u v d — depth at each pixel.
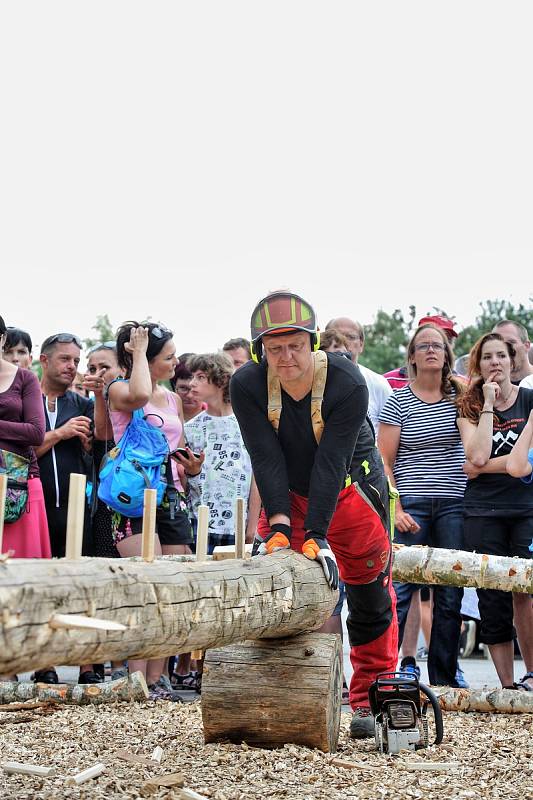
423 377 7.13
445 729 5.23
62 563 2.87
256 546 4.68
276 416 4.41
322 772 4.02
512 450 6.66
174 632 3.29
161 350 6.73
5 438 6.20
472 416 6.92
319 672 4.37
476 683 7.84
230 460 7.24
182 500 6.80
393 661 5.08
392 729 4.53
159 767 4.11
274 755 4.25
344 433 4.36
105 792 3.70
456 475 7.07
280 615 4.02
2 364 6.42
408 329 41.50
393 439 7.13
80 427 6.80
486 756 4.52
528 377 7.96
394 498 5.07
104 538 6.84
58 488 6.82
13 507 6.18
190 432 7.39
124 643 3.04
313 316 4.25
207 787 3.77
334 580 4.34
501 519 6.79
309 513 4.34
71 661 2.85
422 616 8.51
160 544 6.53
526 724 5.45
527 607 6.66
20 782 3.87
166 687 6.36
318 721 4.34
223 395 7.35
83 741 4.74
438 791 3.81
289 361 4.23
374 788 3.80
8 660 2.59
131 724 5.17
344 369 4.39
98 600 2.89
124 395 6.41
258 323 4.25
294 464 4.59
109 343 7.80
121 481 6.27
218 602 3.55
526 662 6.74
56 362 7.04
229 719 4.44
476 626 10.19
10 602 2.57
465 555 6.23
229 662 4.48
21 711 5.68
